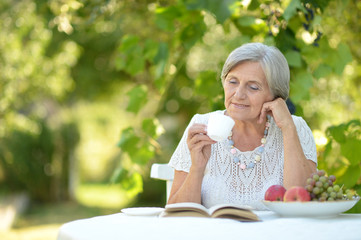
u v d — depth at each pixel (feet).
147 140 12.67
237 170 7.69
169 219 5.79
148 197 39.06
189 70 28.02
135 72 12.88
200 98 31.24
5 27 21.61
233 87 7.30
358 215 6.23
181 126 33.35
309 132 8.06
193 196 7.30
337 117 19.66
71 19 14.16
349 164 10.47
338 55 10.41
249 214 5.71
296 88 10.23
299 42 10.42
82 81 36.91
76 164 47.19
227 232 5.04
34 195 44.14
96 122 57.88
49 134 41.55
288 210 5.90
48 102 42.50
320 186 6.06
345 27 14.17
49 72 27.71
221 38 24.76
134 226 5.42
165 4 14.29
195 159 7.28
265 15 10.62
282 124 7.34
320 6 10.03
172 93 30.45
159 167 8.61
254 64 7.16
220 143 7.79
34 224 32.68
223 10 9.79
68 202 44.96
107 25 22.53
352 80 17.37
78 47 31.78
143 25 19.20
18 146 40.09
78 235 5.23
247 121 7.61
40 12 16.16
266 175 7.66
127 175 12.92
